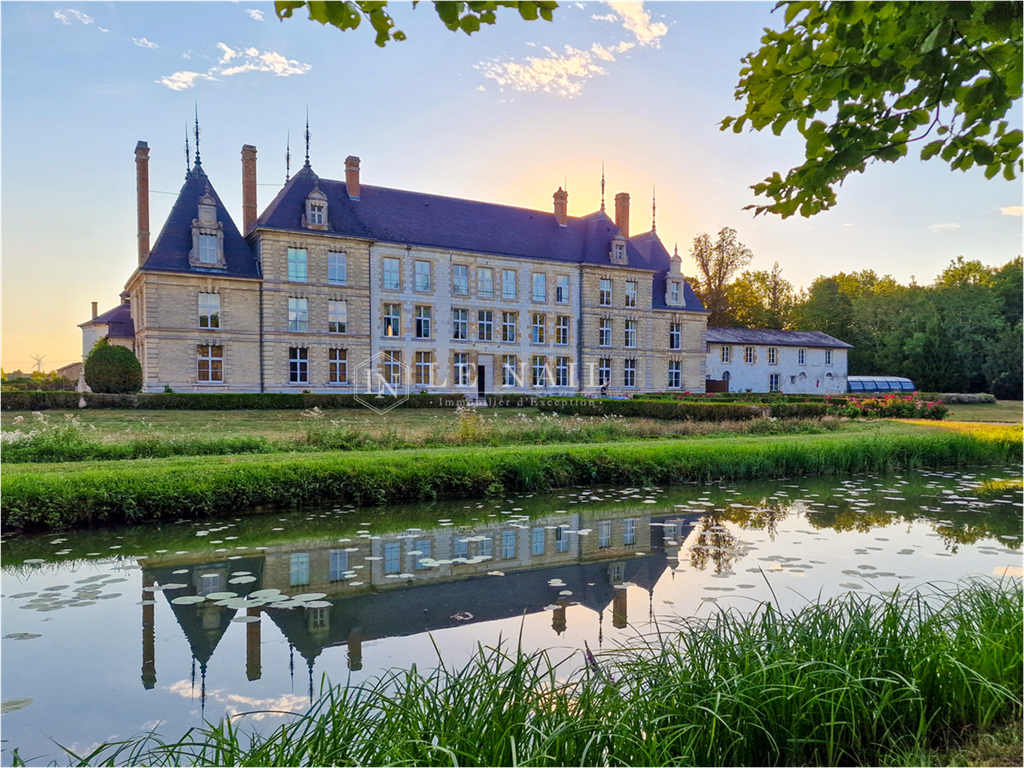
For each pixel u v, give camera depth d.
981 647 3.53
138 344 32.81
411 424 21.78
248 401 27.52
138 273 30.05
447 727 2.72
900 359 57.06
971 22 2.97
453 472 11.15
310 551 7.75
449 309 37.12
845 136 3.74
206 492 9.42
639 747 2.65
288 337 32.31
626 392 43.38
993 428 19.17
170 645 5.03
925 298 58.88
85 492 8.77
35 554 7.52
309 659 4.79
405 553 7.72
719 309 60.50
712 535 8.41
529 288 40.00
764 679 3.09
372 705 2.93
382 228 35.56
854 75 3.43
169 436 15.47
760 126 4.05
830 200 4.27
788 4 3.29
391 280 35.41
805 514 9.77
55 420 20.56
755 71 3.84
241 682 4.42
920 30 3.03
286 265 32.28
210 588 6.41
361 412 27.89
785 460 13.77
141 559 7.36
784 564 6.89
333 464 10.69
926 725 3.12
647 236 48.72
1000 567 6.68
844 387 52.12
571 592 6.27
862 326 63.38
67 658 4.77
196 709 4.05
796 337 51.34
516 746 2.62
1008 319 55.88
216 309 30.92
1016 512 9.90
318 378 33.12
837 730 3.08
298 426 20.17
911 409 25.98
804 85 3.57
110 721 3.90
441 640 5.10
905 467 14.97
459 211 39.47
